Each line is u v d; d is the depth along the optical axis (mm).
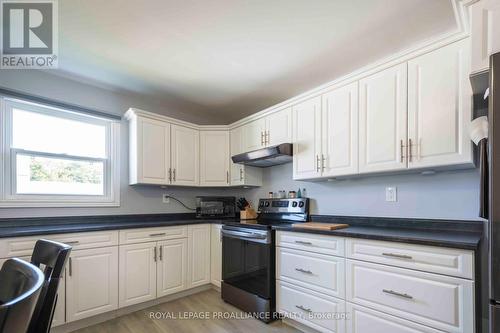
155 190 3260
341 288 1857
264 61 2369
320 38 2023
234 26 1877
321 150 2354
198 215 3402
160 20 1808
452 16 1752
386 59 1939
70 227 2250
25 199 2379
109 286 2314
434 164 1701
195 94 3115
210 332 2131
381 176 2295
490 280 1106
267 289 2314
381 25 1860
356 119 2111
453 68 1641
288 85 2869
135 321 2311
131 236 2482
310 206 2855
